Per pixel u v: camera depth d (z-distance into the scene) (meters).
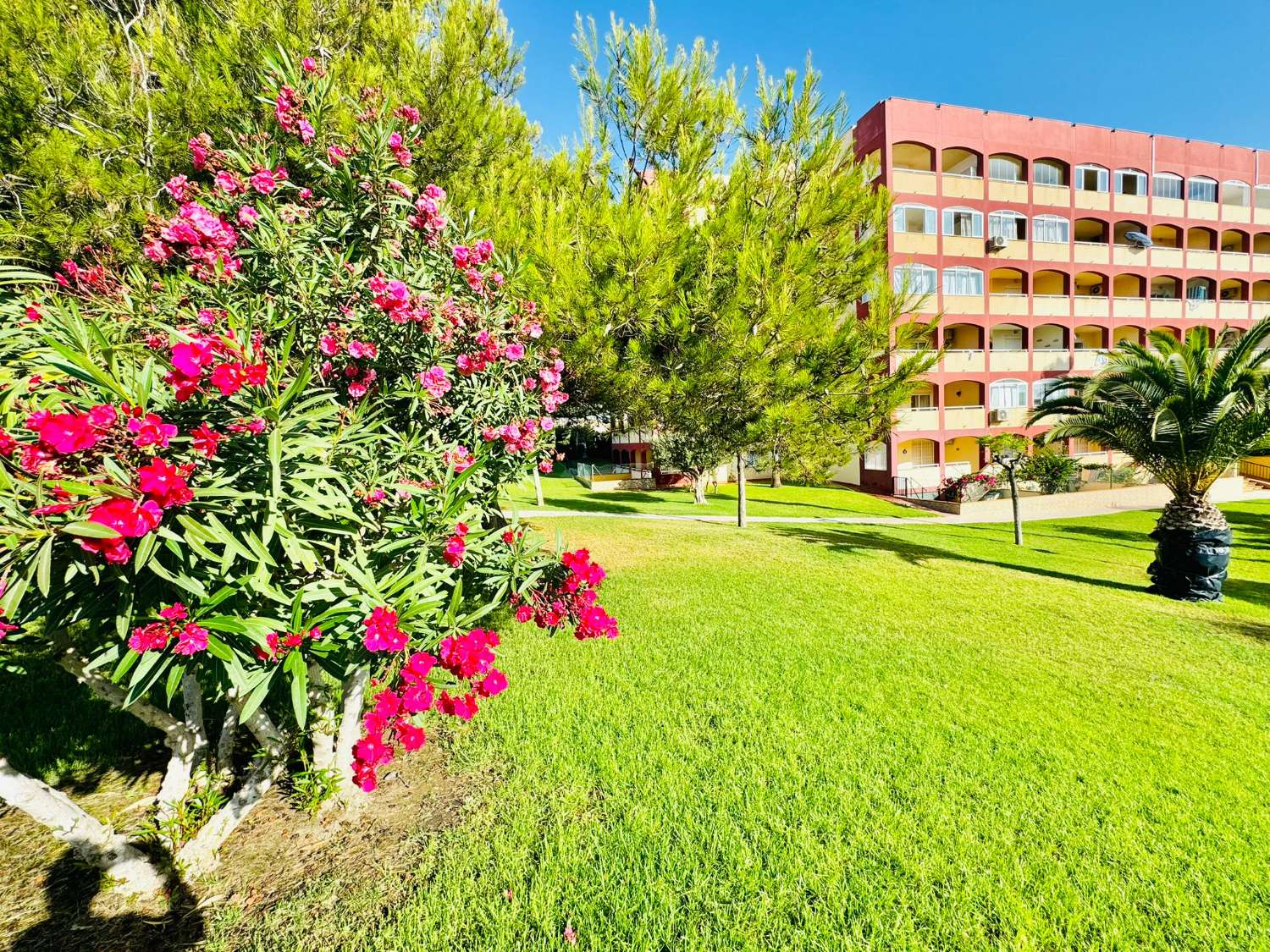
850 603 7.29
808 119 7.48
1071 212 24.31
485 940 2.20
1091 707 4.55
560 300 5.47
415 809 3.03
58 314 1.90
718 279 6.41
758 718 4.11
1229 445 8.38
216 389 1.76
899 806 3.15
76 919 2.24
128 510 1.41
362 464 2.43
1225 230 27.11
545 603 2.89
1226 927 2.40
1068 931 2.37
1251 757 3.81
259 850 2.69
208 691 3.76
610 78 7.66
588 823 2.91
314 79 3.17
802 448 8.82
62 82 4.73
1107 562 11.91
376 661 2.45
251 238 2.60
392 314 2.61
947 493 21.95
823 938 2.27
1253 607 8.45
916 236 22.28
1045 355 24.59
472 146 5.92
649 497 21.95
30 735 3.55
